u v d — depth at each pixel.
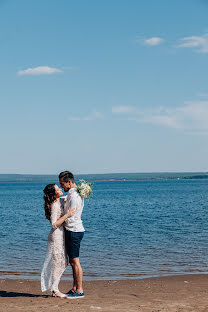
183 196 61.41
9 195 84.19
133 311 5.56
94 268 10.01
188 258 11.38
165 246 13.73
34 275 9.28
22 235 17.70
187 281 8.29
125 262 10.82
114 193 82.56
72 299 6.52
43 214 31.91
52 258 6.55
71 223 6.46
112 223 23.00
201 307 5.86
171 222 22.91
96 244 14.39
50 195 6.45
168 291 7.28
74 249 6.51
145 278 8.74
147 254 12.10
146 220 24.56
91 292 7.27
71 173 6.68
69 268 10.32
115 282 8.30
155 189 106.19
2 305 6.00
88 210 35.47
